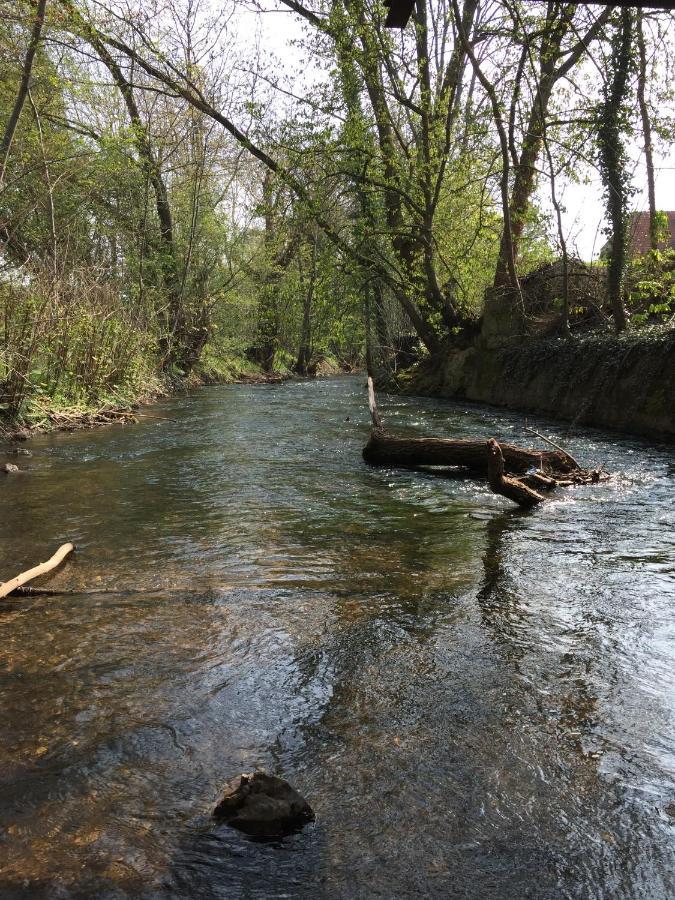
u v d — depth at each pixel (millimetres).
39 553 4547
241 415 13242
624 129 12016
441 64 16969
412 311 19047
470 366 17000
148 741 2375
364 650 3105
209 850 1861
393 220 17641
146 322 17250
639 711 2588
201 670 2902
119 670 2898
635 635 3273
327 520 5449
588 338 12414
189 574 4133
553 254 17188
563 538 4941
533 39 13273
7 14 12320
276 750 2332
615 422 10641
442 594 3811
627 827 1965
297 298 27500
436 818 1995
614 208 11977
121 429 11141
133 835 1916
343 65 14828
